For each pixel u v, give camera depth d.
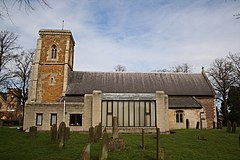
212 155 13.77
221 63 78.19
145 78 40.12
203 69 42.94
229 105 46.59
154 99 26.42
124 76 39.88
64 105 26.92
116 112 26.00
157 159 11.96
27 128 26.23
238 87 45.50
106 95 26.31
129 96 26.38
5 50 37.47
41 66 36.38
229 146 17.02
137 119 25.97
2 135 20.67
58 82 35.91
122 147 14.52
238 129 29.22
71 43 39.59
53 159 11.76
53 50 37.12
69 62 37.94
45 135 21.19
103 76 39.19
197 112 35.00
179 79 40.88
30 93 35.12
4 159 11.61
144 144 16.62
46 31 37.22
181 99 37.16
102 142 11.73
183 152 14.36
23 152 13.39
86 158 8.45
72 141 17.72
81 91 35.41
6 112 59.88
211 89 39.09
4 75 38.47
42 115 26.80
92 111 26.12
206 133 24.77
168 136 22.02
